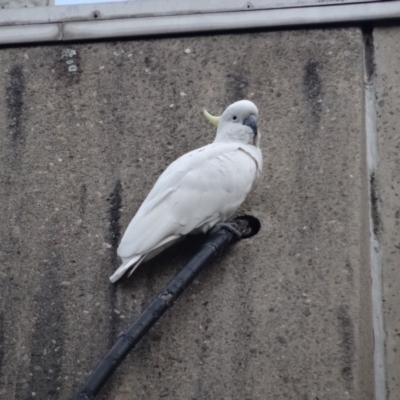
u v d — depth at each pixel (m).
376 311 3.47
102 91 3.82
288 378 3.28
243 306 3.40
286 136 3.66
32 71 3.90
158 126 3.74
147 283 3.46
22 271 3.56
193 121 3.73
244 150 3.51
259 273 3.44
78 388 3.35
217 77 3.79
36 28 3.94
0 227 3.64
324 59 3.76
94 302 3.47
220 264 3.46
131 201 3.62
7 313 3.51
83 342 3.42
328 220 3.49
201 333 3.37
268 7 3.85
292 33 3.83
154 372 3.33
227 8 3.87
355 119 3.63
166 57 3.85
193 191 3.36
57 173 3.71
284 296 3.39
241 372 3.31
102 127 3.76
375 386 3.37
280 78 3.76
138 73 3.84
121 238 3.56
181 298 3.42
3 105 3.84
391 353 3.41
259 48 3.82
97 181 3.67
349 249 3.43
